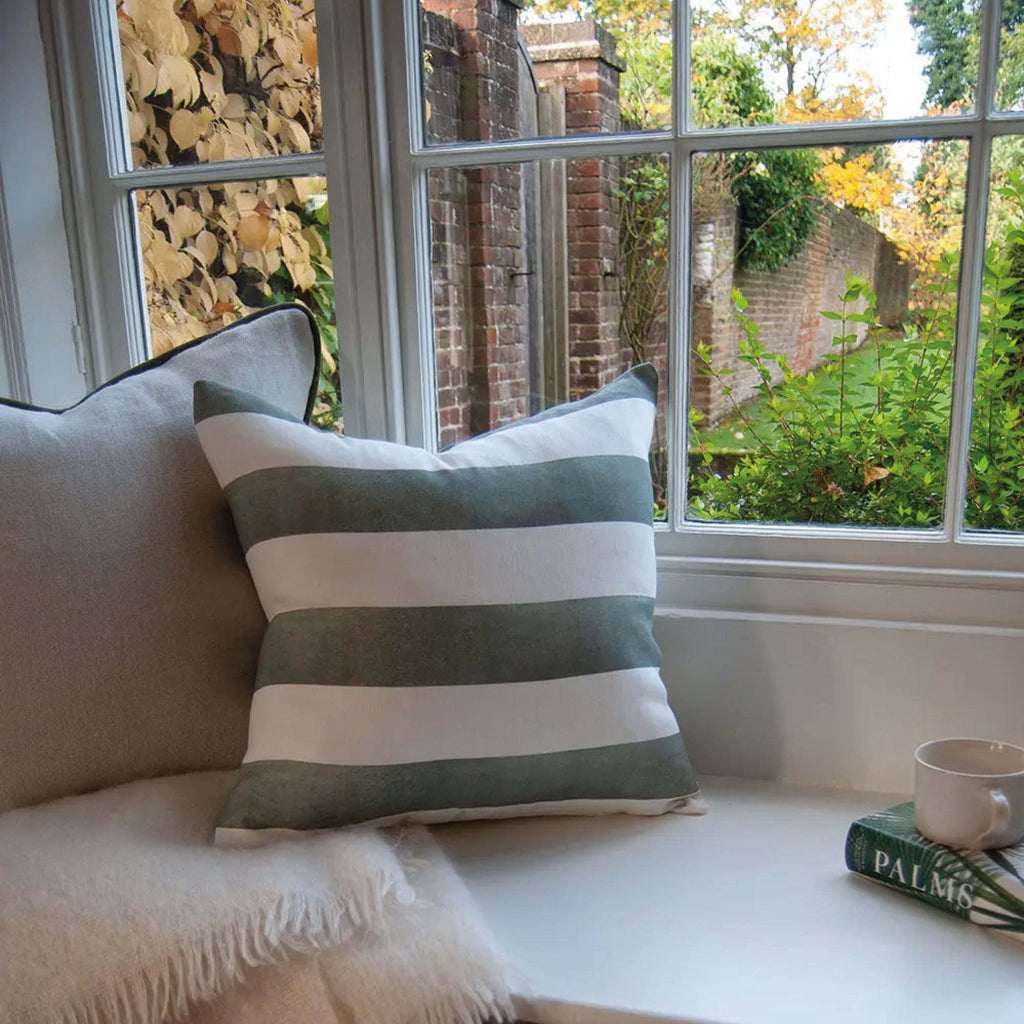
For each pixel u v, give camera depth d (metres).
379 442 1.01
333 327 1.31
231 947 0.71
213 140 1.32
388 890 0.79
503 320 1.37
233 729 0.99
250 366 1.11
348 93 1.21
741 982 0.76
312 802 0.87
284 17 1.25
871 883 0.91
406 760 0.89
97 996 0.69
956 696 1.10
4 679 0.90
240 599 1.02
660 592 1.21
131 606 0.95
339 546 0.93
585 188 1.27
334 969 0.74
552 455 1.02
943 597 1.11
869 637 1.12
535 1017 0.75
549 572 0.96
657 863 0.94
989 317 1.09
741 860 0.95
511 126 1.23
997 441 1.12
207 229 1.35
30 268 1.33
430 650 0.91
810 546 1.17
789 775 1.17
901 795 1.13
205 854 0.81
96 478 0.96
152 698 0.95
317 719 0.88
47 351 1.36
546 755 0.94
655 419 1.25
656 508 1.26
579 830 1.00
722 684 1.18
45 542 0.92
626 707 0.97
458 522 0.95
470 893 0.87
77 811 0.87
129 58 1.35
